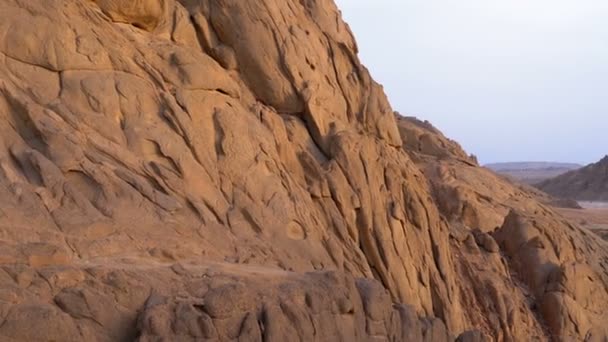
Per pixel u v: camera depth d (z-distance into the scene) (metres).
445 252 18.09
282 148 15.93
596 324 19.98
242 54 16.44
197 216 13.20
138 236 11.94
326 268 14.54
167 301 10.22
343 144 16.47
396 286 16.47
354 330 11.98
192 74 14.72
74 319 9.72
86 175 12.27
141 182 12.75
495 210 23.44
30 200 11.18
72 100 13.19
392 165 17.42
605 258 23.66
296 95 16.77
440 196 23.17
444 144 27.75
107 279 10.27
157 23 15.49
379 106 18.50
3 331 9.09
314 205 15.80
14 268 9.68
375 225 16.50
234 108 15.26
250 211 14.17
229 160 14.48
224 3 16.34
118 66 13.95
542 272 20.22
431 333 13.64
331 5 19.80
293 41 16.88
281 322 10.84
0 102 12.38
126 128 13.46
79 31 13.65
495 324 18.61
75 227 11.30
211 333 10.18
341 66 18.06
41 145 12.25
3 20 12.94
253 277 11.59
